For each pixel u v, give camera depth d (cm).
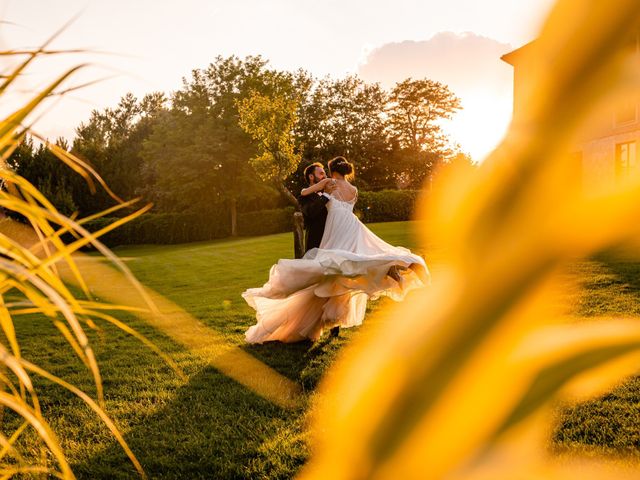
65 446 405
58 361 672
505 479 10
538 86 9
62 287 91
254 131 1738
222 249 2473
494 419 10
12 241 87
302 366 571
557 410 382
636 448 318
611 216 9
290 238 2742
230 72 4275
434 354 11
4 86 75
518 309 10
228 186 4325
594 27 9
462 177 10
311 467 11
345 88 5116
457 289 10
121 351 691
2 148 82
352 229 678
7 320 96
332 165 707
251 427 421
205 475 357
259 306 695
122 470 370
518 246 10
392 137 5341
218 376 560
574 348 10
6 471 98
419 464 10
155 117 5550
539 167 9
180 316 905
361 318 703
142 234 4578
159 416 462
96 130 6631
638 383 428
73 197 4269
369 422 11
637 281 838
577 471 11
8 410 474
